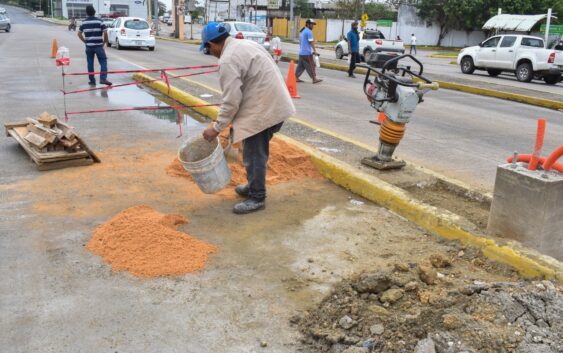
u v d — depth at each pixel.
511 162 4.29
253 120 4.52
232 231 4.44
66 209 4.79
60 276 3.64
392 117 5.52
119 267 3.76
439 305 3.16
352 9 53.09
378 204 5.14
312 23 15.01
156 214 4.59
